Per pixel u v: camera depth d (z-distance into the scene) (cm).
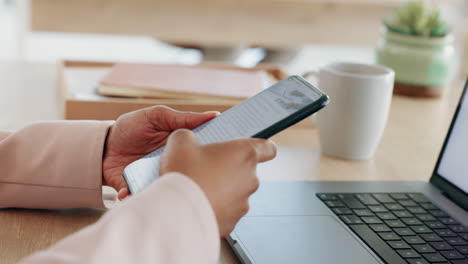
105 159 74
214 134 61
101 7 250
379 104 92
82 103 97
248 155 51
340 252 62
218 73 121
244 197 51
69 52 394
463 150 81
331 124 94
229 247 65
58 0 246
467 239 68
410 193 81
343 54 423
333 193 78
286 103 58
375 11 280
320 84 96
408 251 64
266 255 60
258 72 128
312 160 94
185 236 42
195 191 44
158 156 60
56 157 71
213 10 263
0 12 486
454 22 271
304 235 65
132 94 106
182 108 101
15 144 72
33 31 249
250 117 59
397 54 137
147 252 40
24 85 125
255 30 271
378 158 98
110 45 422
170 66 125
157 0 255
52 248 40
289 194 77
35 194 71
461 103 85
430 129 117
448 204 79
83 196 71
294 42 276
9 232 65
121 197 69
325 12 275
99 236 39
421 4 138
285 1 269
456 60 226
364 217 71
